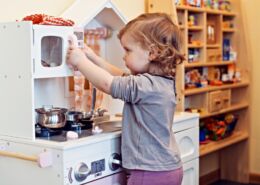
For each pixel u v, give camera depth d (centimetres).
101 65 159
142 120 132
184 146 180
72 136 134
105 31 190
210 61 271
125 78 131
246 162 306
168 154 133
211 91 264
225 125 284
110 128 151
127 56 137
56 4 175
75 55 138
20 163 136
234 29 298
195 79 261
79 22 159
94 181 134
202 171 298
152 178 130
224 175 316
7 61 138
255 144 308
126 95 129
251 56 301
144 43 132
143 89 129
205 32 263
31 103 133
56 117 141
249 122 302
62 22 142
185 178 182
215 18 281
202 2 261
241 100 302
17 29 134
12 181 138
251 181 308
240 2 297
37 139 133
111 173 141
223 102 274
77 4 174
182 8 238
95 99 172
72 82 179
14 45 135
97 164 135
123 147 135
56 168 125
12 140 137
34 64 132
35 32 132
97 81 132
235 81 290
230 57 294
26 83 133
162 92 132
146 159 130
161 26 134
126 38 136
